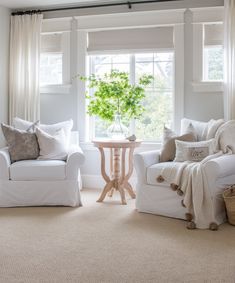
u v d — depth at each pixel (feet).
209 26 17.07
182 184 12.90
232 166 13.32
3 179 15.01
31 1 18.16
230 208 12.61
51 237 11.33
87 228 12.23
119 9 18.13
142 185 14.21
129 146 15.40
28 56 19.07
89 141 19.03
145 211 14.15
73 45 18.90
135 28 18.02
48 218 13.37
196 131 15.62
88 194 17.35
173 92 17.75
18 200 14.98
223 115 17.02
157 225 12.60
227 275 8.66
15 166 14.94
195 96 17.34
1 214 13.92
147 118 18.44
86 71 18.84
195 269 9.00
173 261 9.50
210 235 11.60
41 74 19.76
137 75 18.54
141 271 8.88
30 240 11.05
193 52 17.25
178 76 17.46
